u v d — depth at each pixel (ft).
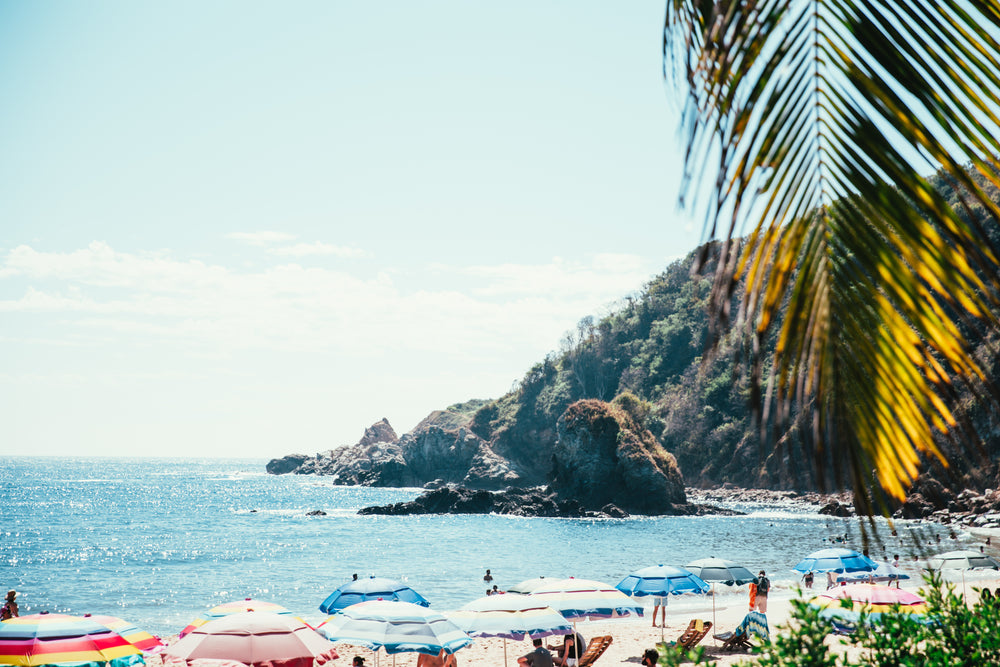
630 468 337.31
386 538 244.22
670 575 69.26
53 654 43.27
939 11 6.82
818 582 134.51
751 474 388.16
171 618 120.06
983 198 6.56
